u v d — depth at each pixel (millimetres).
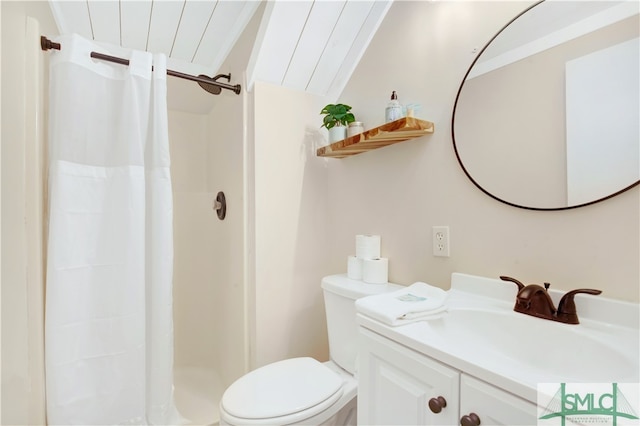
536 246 921
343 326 1351
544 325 794
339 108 1488
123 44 1821
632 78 749
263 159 1576
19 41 1057
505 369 575
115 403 1285
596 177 804
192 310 2225
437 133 1191
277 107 1626
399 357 756
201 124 2297
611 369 655
